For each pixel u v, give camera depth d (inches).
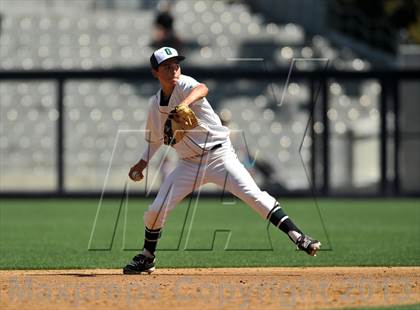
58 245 1914.4
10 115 4362.7
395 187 3567.9
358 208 3137.3
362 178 4060.0
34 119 4352.9
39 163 4227.4
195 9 5059.1
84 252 1760.6
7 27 4849.9
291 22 4965.6
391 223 2541.8
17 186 4116.6
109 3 5064.0
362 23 4744.1
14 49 4726.9
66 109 4372.5
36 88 4461.1
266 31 4854.8
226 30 4884.4
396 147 3545.8
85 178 4168.3
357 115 4446.4
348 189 4023.1
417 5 4965.6
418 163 4013.3
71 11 5000.0
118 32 4869.6
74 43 4785.9
